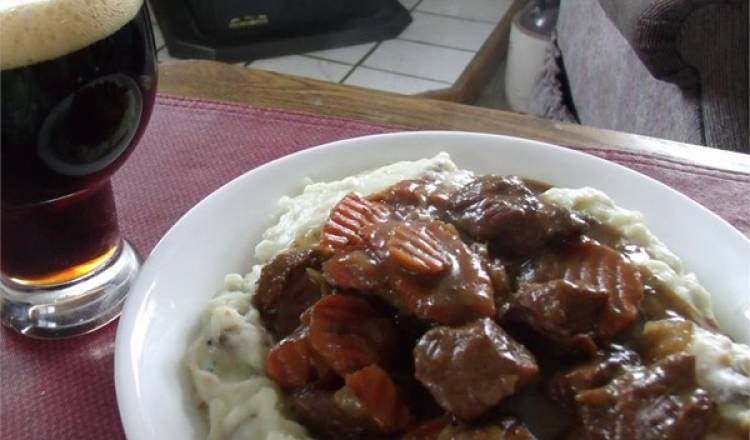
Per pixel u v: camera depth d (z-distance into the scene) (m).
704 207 0.38
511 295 0.31
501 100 1.14
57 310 0.34
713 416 0.27
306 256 0.32
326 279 0.31
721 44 0.64
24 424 0.30
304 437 0.29
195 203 0.42
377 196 0.35
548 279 0.31
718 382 0.27
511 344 0.28
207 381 0.29
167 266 0.33
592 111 0.92
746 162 0.45
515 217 0.32
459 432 0.27
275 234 0.36
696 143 0.66
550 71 1.04
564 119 1.01
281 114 0.49
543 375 0.29
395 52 1.15
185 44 1.11
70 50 0.29
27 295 0.35
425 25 1.21
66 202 0.33
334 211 0.33
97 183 0.33
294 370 0.30
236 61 1.11
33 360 0.33
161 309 0.31
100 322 0.34
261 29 1.13
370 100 0.51
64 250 0.34
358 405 0.28
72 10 0.28
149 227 0.40
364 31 1.16
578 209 0.36
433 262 0.29
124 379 0.28
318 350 0.29
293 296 0.32
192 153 0.46
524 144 0.41
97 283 0.35
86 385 0.32
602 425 0.27
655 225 0.37
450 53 1.15
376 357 0.29
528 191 0.34
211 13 1.10
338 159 0.40
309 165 0.39
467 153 0.41
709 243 0.35
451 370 0.27
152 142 0.46
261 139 0.47
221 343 0.31
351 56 1.13
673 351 0.28
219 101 0.50
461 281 0.29
